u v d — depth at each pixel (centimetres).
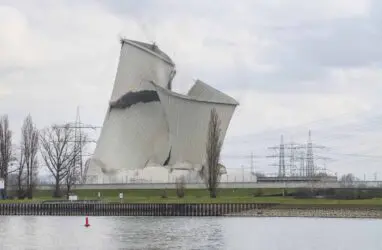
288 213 11306
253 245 7494
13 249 7300
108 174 16312
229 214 11475
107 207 11919
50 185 15562
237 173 15525
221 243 7606
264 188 14162
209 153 13562
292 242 7744
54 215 12156
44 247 7431
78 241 7881
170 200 12388
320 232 8738
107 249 7194
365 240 7931
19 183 13962
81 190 14912
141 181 15825
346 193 12756
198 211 11544
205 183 14325
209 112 16362
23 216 12050
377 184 14100
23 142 14550
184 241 7750
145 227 9375
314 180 14675
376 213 10931
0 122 14738
